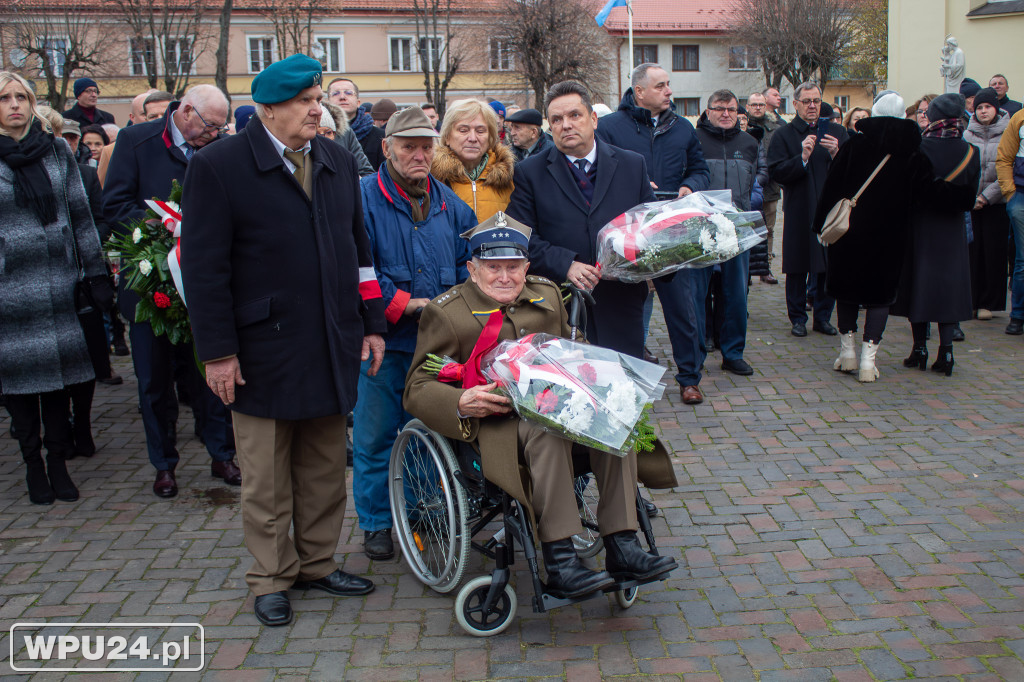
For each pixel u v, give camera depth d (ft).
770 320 28.04
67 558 13.56
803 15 126.62
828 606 11.66
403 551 12.89
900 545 13.25
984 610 11.43
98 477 17.12
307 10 118.83
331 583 12.46
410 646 11.05
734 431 18.34
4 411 21.97
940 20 54.85
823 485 15.56
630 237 13.42
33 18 93.86
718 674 10.27
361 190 12.87
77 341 15.98
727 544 13.50
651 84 19.22
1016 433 17.66
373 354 12.61
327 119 18.12
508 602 11.27
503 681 10.26
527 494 11.02
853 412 19.22
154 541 14.16
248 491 11.78
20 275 15.29
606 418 10.48
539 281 12.55
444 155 14.70
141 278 14.08
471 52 123.75
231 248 11.18
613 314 14.48
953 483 15.44
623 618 11.59
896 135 19.63
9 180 15.39
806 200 24.93
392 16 136.67
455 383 11.91
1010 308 28.66
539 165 14.51
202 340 10.98
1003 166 24.48
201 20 104.94
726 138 23.18
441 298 12.09
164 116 16.12
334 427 12.28
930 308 21.16
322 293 11.50
